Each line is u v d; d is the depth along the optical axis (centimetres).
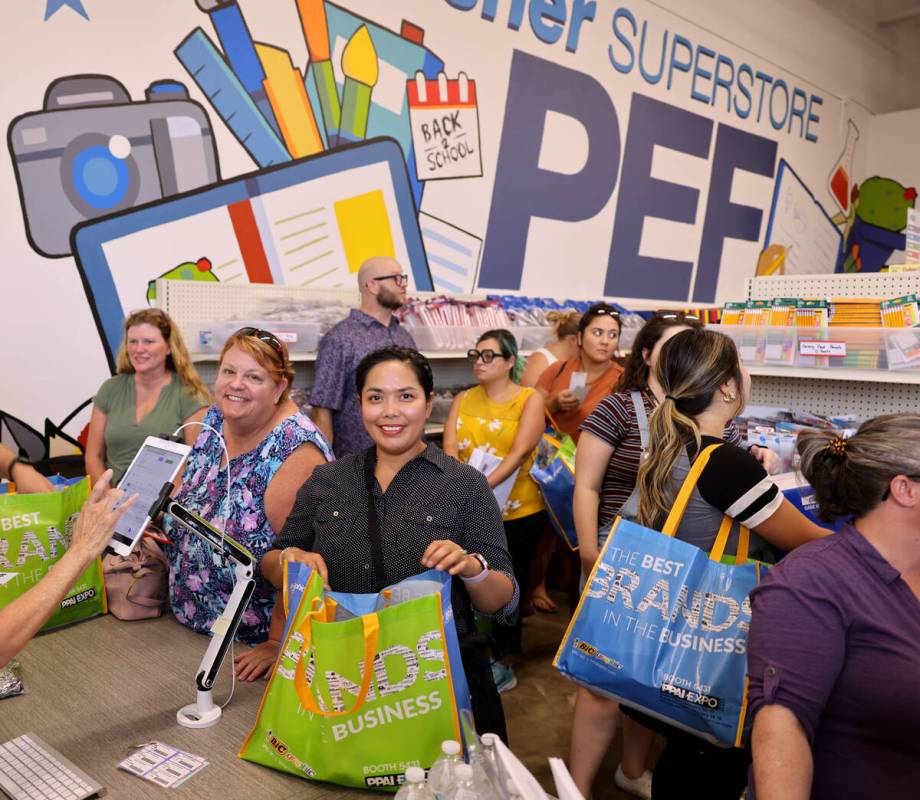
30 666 173
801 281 381
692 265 733
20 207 351
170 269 401
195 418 300
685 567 159
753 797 127
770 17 770
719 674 154
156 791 128
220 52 409
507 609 164
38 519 188
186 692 162
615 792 254
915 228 357
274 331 384
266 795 128
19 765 132
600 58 612
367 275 376
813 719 112
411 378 163
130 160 383
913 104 1022
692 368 181
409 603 127
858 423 322
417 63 495
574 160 605
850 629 115
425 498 166
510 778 98
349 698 127
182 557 193
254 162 427
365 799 128
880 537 119
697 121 710
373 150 478
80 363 374
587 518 223
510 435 336
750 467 169
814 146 864
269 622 189
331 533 166
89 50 365
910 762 114
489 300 510
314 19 444
